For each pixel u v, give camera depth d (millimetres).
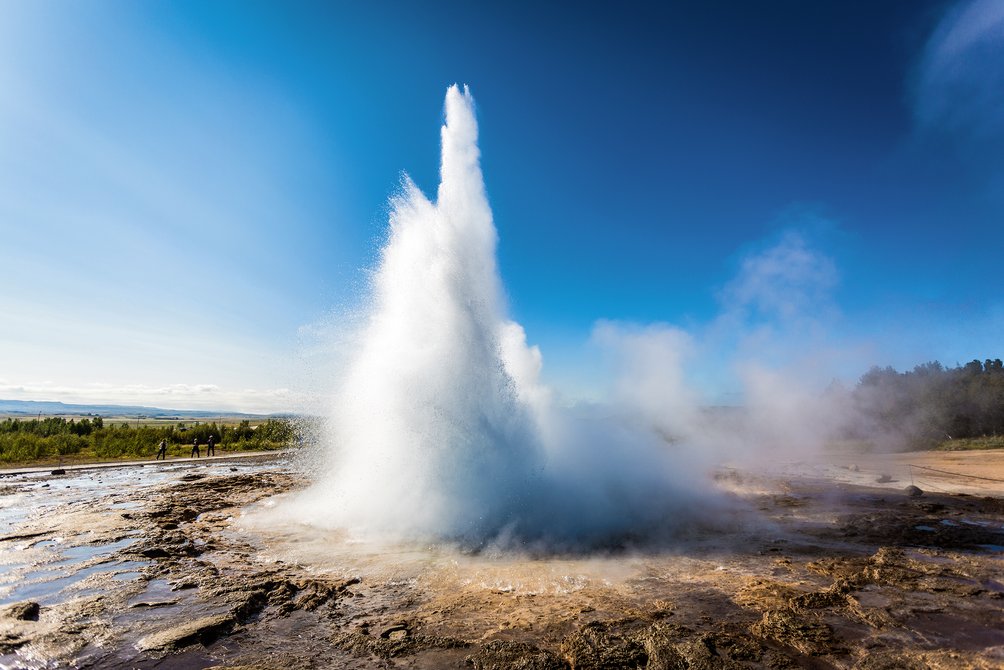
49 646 4535
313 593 5891
